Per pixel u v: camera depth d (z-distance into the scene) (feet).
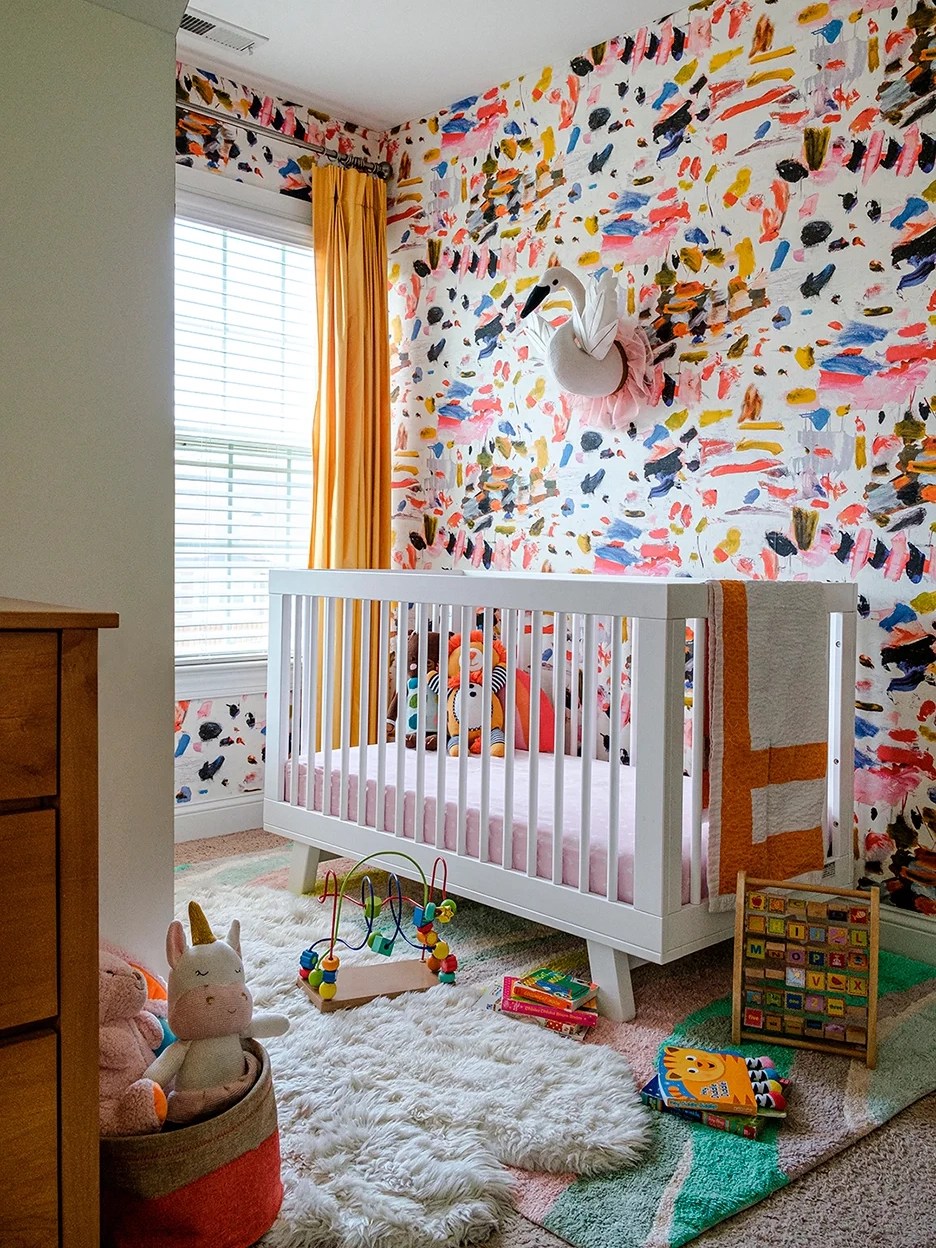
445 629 7.27
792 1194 4.49
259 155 10.59
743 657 6.29
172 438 4.93
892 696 7.68
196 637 10.56
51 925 3.14
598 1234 4.13
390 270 11.78
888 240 7.62
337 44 9.59
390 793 7.84
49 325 4.51
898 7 7.50
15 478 4.43
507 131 10.41
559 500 10.05
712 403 8.75
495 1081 5.23
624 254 9.37
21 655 3.06
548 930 7.82
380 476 11.34
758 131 8.36
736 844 6.26
